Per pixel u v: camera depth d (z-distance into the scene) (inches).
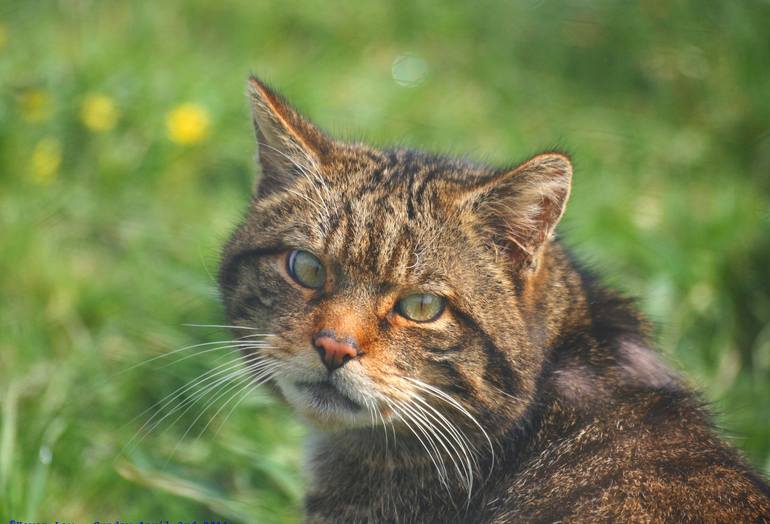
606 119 565.6
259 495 351.6
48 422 356.8
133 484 348.8
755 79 563.5
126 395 383.6
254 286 290.5
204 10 607.2
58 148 481.1
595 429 273.4
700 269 438.3
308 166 294.2
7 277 427.5
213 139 499.8
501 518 265.6
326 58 591.2
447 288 273.4
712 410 298.7
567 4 616.1
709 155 543.8
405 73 585.3
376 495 285.4
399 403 273.1
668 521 243.6
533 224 277.3
